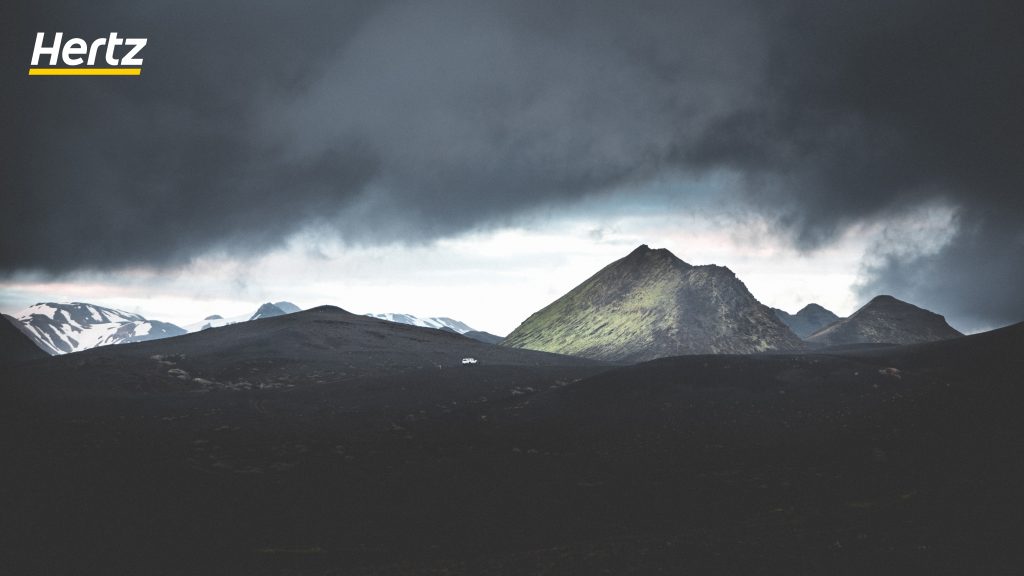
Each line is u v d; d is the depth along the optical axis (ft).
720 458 343.05
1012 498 243.81
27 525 260.01
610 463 340.80
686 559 214.28
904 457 321.73
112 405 458.09
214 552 247.29
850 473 309.63
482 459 347.56
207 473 322.75
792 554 213.46
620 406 421.18
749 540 229.25
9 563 231.71
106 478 308.81
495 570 216.95
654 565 210.79
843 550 213.66
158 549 248.52
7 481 296.71
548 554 230.89
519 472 329.72
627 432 384.68
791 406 407.64
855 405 402.11
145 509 281.13
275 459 345.10
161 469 323.98
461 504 294.25
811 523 245.45
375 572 223.51
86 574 227.61
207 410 447.01
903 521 235.61
